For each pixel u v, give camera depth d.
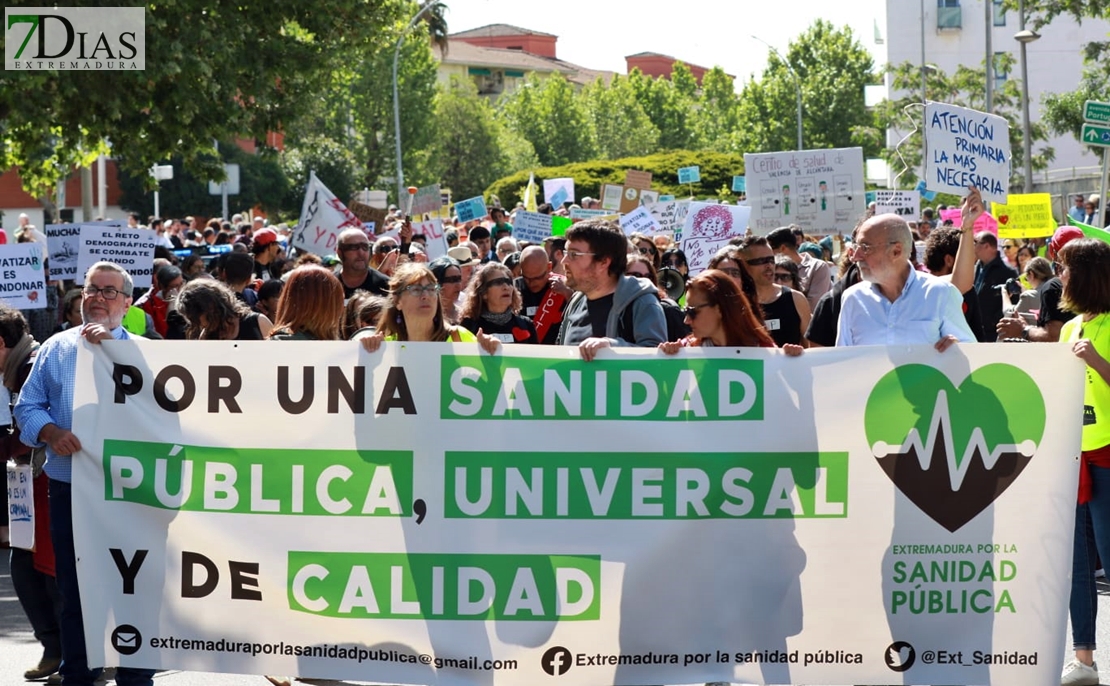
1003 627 5.85
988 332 13.10
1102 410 6.49
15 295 13.55
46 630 7.05
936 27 73.12
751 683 6.07
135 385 5.94
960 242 7.80
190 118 18.81
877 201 21.69
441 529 5.86
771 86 91.62
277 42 20.31
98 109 18.55
